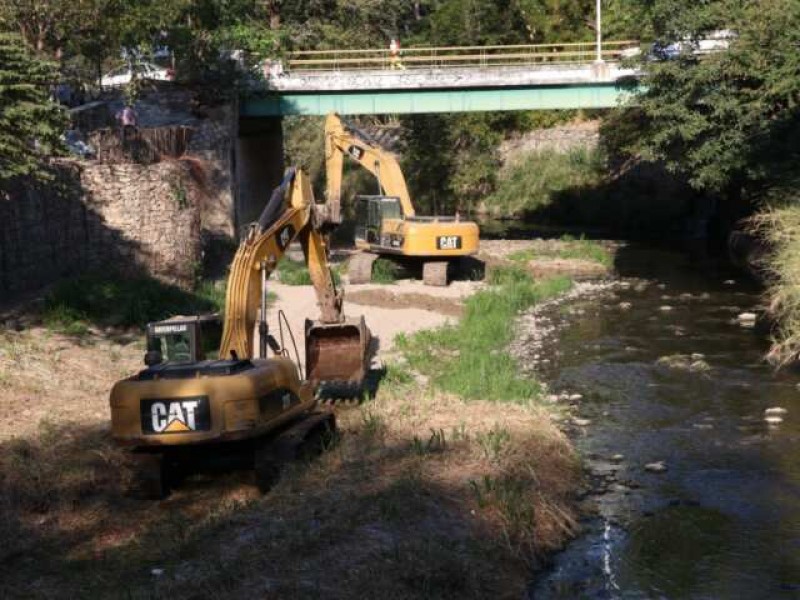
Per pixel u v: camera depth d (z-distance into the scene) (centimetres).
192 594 1041
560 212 5694
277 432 1430
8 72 1988
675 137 3525
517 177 6162
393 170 3347
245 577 1077
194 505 1345
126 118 3866
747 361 2253
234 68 4309
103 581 1111
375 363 2184
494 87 4328
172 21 4000
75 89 4047
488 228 5350
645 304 3041
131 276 2800
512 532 1238
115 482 1423
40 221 2561
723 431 1741
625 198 5488
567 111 6531
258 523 1232
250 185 5112
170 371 1299
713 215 4831
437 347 2364
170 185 2952
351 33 6950
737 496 1428
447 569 1108
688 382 2080
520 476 1407
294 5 6981
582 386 2067
